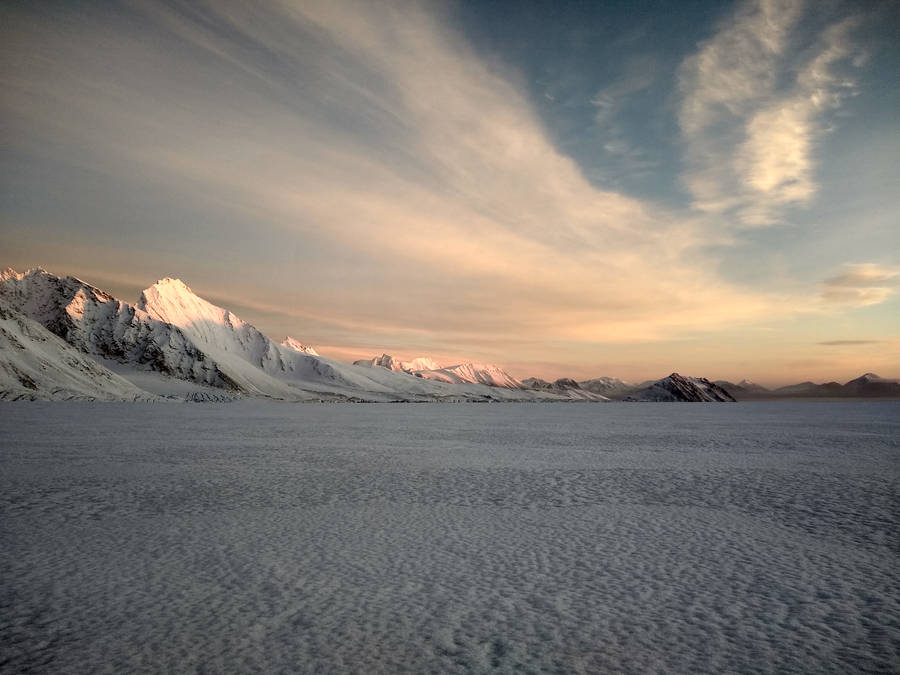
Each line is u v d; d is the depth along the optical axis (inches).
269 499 585.3
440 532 448.1
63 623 271.6
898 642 252.5
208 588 319.0
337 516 506.3
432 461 931.3
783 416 3262.8
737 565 362.9
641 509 538.3
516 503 568.1
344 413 3885.3
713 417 3213.6
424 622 272.7
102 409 3078.2
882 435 1571.1
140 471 783.7
